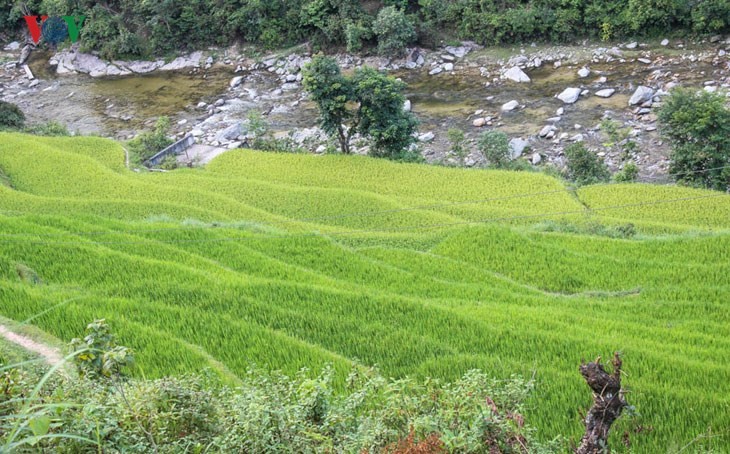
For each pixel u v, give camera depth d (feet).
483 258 86.38
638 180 122.83
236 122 158.61
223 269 78.48
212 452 28.91
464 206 108.27
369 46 178.91
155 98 176.45
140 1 189.06
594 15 165.78
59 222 89.71
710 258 82.64
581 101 149.69
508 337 59.47
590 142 135.54
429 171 124.36
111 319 58.59
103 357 33.50
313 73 129.49
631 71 156.15
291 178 126.21
